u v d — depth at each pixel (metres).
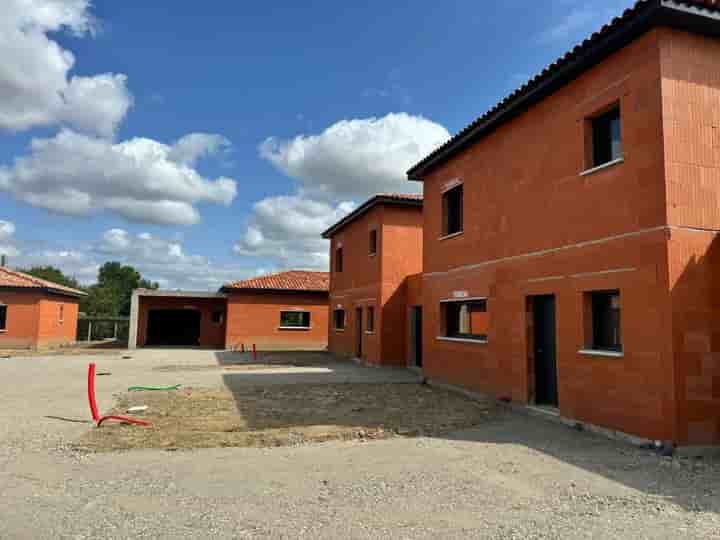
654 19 6.97
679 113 7.08
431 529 4.31
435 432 8.28
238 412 10.04
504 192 10.82
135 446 7.29
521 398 10.03
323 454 6.85
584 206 8.42
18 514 4.63
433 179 14.47
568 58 8.35
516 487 5.42
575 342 8.49
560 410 8.81
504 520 4.51
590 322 8.37
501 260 10.84
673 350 6.67
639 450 6.91
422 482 5.60
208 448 7.20
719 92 7.38
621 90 7.72
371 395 12.32
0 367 19.08
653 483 5.52
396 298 19.27
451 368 13.07
